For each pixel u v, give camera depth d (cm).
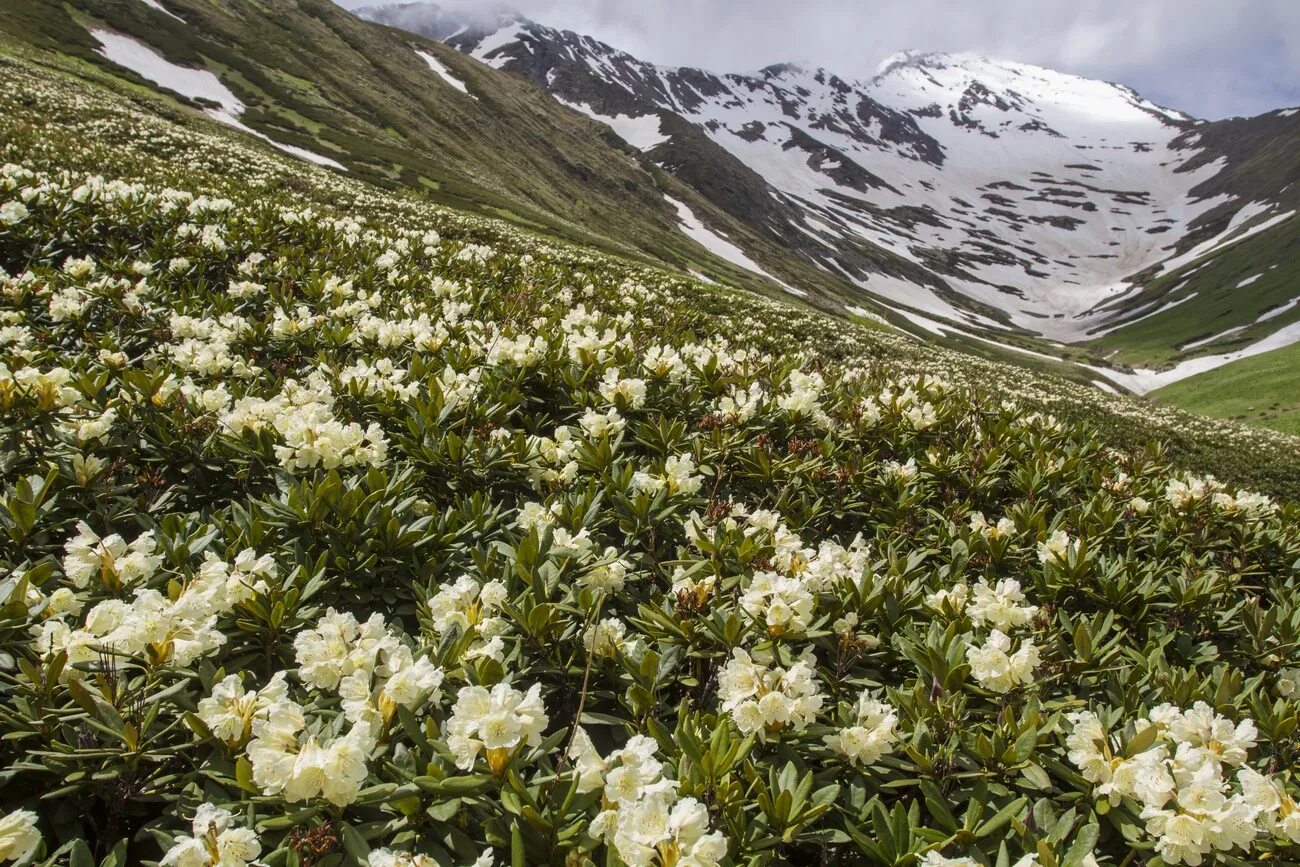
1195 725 92
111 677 86
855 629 112
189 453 134
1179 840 79
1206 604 136
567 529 123
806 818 80
